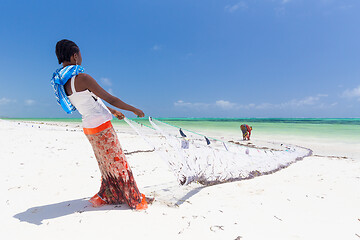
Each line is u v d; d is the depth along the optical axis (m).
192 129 21.20
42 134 10.52
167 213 2.50
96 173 4.59
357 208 2.68
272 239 1.94
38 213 2.55
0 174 4.29
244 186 3.68
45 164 5.17
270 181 4.01
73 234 2.02
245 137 11.78
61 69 2.33
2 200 3.02
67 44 2.34
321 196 3.14
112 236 1.98
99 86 2.30
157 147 3.07
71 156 6.11
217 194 3.26
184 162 3.30
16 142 7.89
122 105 2.39
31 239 1.94
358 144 10.00
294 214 2.51
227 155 4.25
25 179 4.04
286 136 13.95
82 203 2.87
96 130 2.42
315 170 4.91
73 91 2.29
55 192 3.39
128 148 7.86
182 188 3.60
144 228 2.12
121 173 2.56
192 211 2.58
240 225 2.21
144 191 3.45
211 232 2.06
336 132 16.67
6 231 2.10
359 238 1.97
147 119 3.14
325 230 2.12
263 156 5.20
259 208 2.69
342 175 4.38
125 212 2.50
